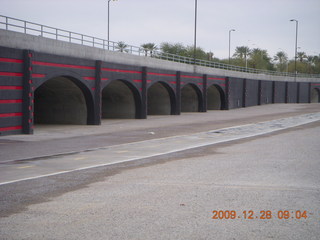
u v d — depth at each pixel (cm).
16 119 2473
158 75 4412
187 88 5491
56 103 3506
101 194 914
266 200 855
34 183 1034
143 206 811
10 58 2405
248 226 682
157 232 653
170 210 781
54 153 1623
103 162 1377
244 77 6600
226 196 891
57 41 2875
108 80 3516
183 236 634
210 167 1270
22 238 628
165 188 975
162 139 2162
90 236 635
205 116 4450
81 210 783
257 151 1652
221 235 638
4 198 879
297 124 3119
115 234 644
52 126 3225
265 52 12938
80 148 1792
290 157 1484
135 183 1032
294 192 928
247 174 1153
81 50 3153
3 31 2381
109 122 3675
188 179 1082
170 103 4872
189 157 1491
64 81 3167
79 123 3434
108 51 3534
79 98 3369
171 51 9344
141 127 3058
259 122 3397
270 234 643
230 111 5566
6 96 2388
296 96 7950
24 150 1727
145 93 4116
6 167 1279
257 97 6962
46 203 836
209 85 5588
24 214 757
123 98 4191
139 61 4044
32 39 2627
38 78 2648
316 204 822
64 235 640
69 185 1009
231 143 1941
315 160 1410
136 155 1548
